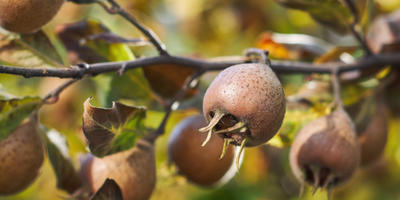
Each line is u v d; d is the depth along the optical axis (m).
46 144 0.59
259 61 0.59
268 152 0.86
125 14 0.57
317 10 0.62
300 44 0.69
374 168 0.82
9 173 0.58
